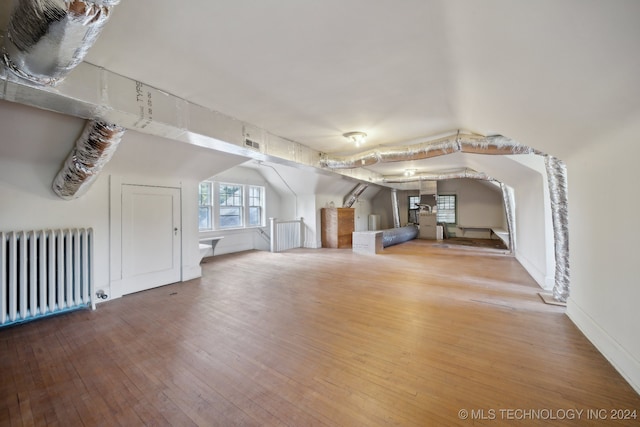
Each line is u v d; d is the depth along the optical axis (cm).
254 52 189
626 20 98
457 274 468
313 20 155
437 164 652
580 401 162
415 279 439
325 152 519
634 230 178
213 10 146
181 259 432
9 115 231
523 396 167
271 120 332
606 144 202
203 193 643
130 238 371
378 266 536
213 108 291
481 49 162
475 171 699
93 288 315
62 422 149
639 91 131
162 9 145
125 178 365
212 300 344
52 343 236
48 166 298
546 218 377
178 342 237
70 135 271
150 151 349
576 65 136
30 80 153
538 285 400
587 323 241
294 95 260
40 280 280
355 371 194
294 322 277
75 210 322
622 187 190
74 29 105
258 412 155
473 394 169
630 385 176
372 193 1096
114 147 255
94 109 205
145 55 191
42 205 299
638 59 113
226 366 201
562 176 308
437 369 195
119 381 184
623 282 190
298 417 151
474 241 896
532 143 283
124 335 250
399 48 183
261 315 296
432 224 968
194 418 151
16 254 271
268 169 726
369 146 470
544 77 160
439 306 319
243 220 729
